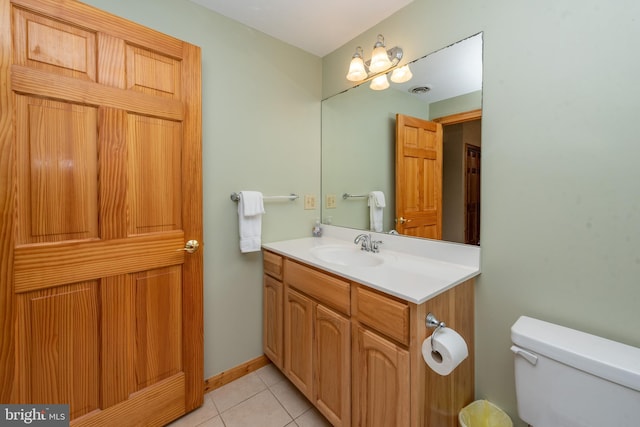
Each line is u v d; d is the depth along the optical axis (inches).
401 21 62.0
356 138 73.7
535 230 44.1
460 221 53.4
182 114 54.4
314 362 55.5
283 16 64.9
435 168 56.9
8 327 39.0
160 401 53.5
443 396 43.4
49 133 41.6
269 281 70.1
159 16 55.9
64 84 41.9
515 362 41.2
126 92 47.6
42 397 42.0
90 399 46.1
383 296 41.8
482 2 48.8
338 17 64.9
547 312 43.3
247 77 68.8
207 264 64.3
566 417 36.0
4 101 37.8
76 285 44.6
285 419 57.0
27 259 40.1
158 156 52.1
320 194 85.0
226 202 66.6
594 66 37.9
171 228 54.2
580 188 39.7
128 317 49.5
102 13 45.0
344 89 77.0
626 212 36.3
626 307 36.7
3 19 37.4
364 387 45.1
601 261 38.4
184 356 56.7
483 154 49.5
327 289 51.6
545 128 42.4
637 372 30.8
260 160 71.9
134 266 49.7
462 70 51.9
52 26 41.2
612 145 36.9
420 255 60.2
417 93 59.4
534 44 43.0
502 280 48.0
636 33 34.8
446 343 36.1
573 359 35.0
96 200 45.9
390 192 66.2
